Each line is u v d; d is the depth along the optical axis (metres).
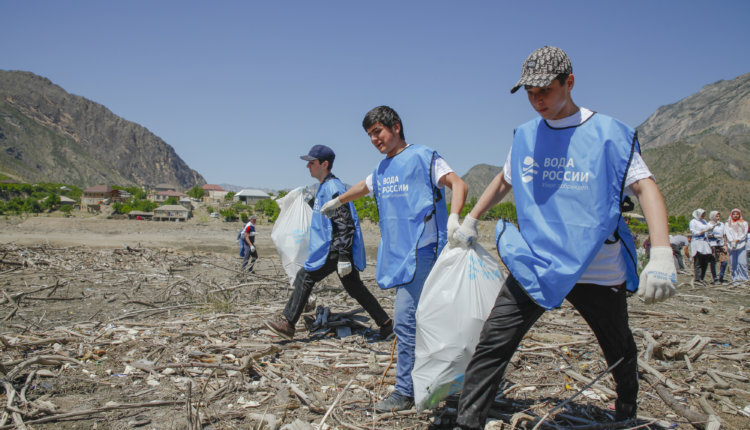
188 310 6.22
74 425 2.78
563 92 2.26
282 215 5.98
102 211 111.06
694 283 10.35
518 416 2.74
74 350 4.15
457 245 2.73
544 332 5.10
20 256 11.76
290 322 4.49
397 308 3.09
